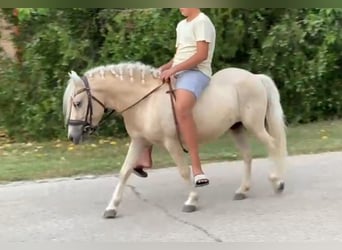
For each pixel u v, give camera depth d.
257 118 6.65
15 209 6.80
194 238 5.62
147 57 10.32
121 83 6.21
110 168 8.55
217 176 7.99
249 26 11.16
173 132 6.21
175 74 6.27
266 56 11.13
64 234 5.91
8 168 8.59
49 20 10.46
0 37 10.68
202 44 6.18
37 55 10.43
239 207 6.55
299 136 10.32
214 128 6.44
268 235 5.64
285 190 7.16
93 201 7.03
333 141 9.78
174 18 10.21
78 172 8.39
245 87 6.59
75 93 6.08
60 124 10.56
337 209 6.38
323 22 11.02
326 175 7.80
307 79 11.22
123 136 10.66
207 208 6.56
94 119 6.20
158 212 6.48
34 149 9.96
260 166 8.39
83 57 10.34
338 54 11.34
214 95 6.41
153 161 8.80
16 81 10.59
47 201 7.09
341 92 11.62
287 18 11.12
